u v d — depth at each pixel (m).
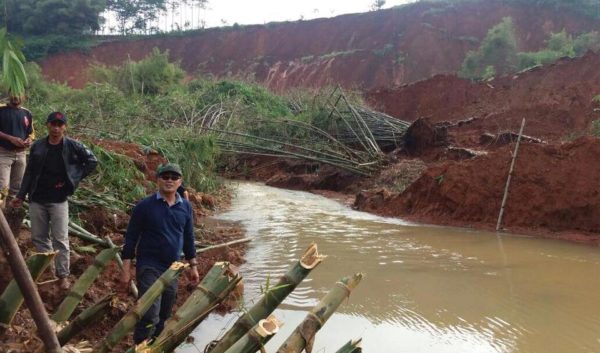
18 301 2.87
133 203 8.16
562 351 4.36
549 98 22.05
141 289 4.01
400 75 50.16
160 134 12.95
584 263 7.12
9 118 5.16
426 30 52.28
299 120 19.33
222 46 61.31
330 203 12.92
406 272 6.58
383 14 56.78
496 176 10.23
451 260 7.20
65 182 4.73
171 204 4.17
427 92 27.80
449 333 4.71
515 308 5.34
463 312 5.21
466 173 10.55
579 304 5.46
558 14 49.88
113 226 7.16
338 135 18.47
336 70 52.44
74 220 6.58
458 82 27.31
